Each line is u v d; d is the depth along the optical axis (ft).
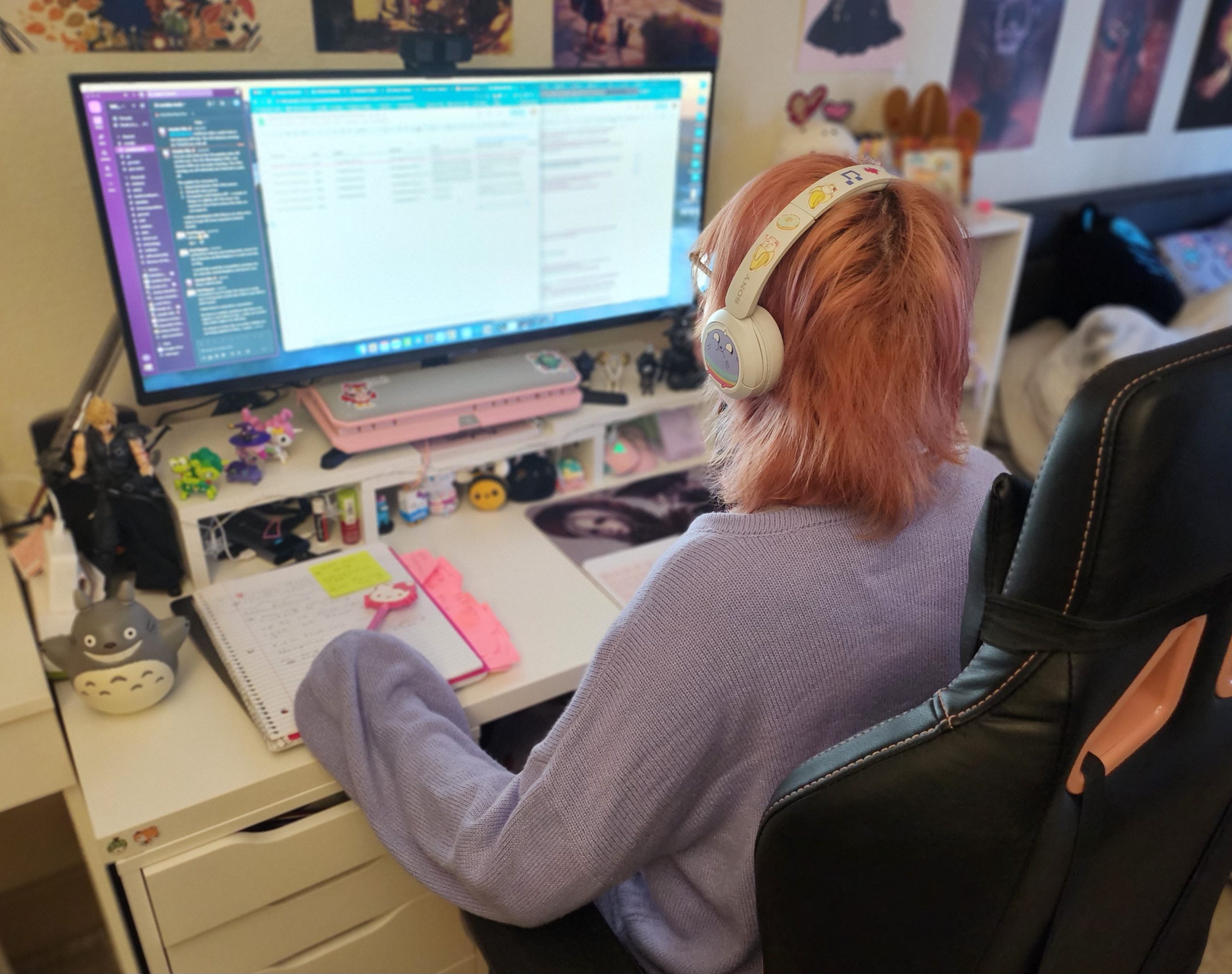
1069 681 1.61
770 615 2.13
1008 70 6.70
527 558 4.25
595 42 4.78
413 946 3.81
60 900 4.92
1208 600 1.75
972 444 2.75
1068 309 7.48
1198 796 2.09
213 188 3.63
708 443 2.59
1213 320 6.98
